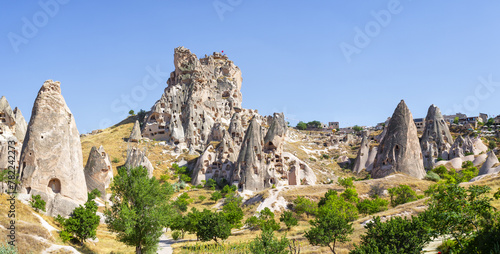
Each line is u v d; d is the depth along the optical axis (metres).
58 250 39.19
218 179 108.62
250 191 99.00
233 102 162.12
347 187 84.31
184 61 160.12
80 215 47.44
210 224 53.84
